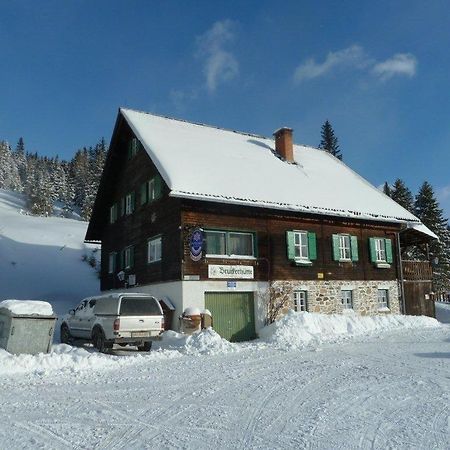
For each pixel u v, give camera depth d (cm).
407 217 2627
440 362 1162
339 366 1141
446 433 622
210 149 2405
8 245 4003
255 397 851
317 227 2345
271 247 2166
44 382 1023
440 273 4812
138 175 2428
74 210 8800
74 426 689
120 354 1521
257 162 2478
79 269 3794
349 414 726
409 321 2289
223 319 1978
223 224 2041
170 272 1983
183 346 1591
